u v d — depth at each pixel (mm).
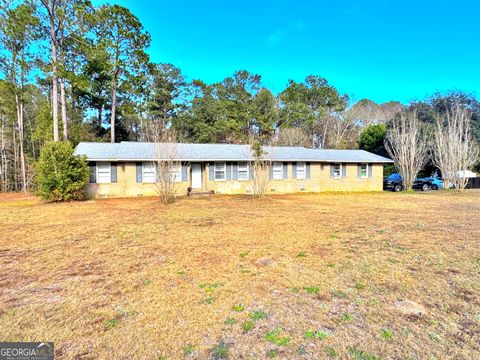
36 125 25078
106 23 21094
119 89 24938
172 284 3803
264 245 5711
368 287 3637
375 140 27297
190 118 31984
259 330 2676
